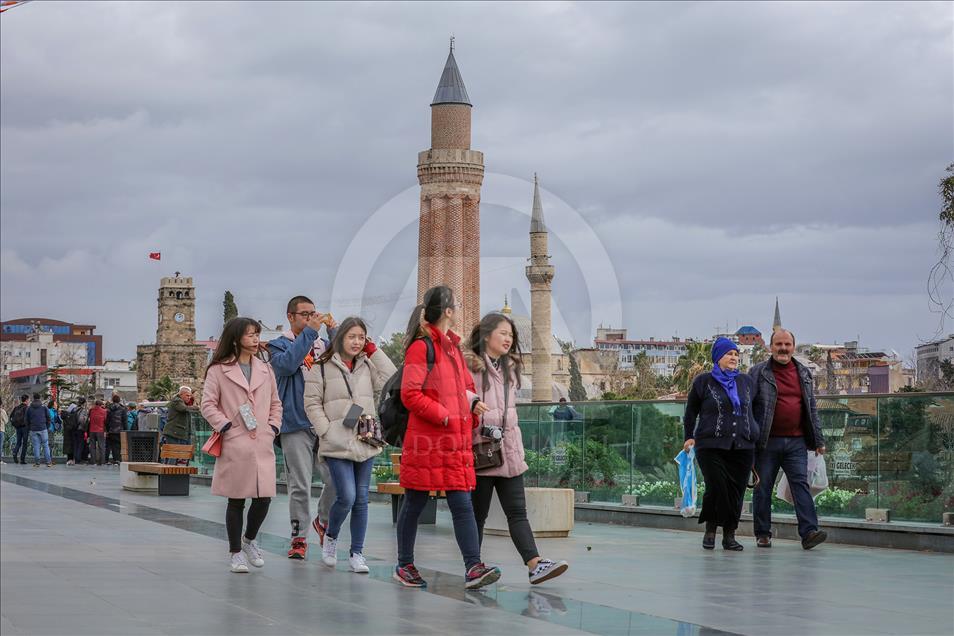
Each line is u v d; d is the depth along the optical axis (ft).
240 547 33.73
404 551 31.12
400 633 23.57
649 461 52.42
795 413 42.11
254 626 24.20
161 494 70.03
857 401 44.75
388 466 66.54
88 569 33.42
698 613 26.43
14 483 82.48
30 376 631.15
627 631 24.00
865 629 24.54
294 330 37.24
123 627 23.89
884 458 43.60
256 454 33.63
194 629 23.76
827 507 45.70
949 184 77.97
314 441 37.47
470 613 26.21
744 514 48.06
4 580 30.81
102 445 120.98
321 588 30.14
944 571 34.71
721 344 41.34
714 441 40.96
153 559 36.01
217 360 34.04
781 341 42.16
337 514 34.04
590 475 55.83
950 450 41.34
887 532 42.52
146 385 551.18
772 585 31.32
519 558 38.04
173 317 543.39
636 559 37.86
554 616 25.86
